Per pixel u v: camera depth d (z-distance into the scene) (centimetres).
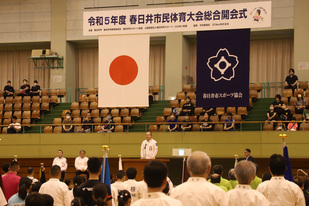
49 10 2592
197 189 471
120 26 1261
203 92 1284
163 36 2447
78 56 2673
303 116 1816
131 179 865
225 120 1838
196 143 1816
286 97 2038
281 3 2278
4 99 2355
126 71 1255
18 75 2711
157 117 2062
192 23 1242
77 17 2553
